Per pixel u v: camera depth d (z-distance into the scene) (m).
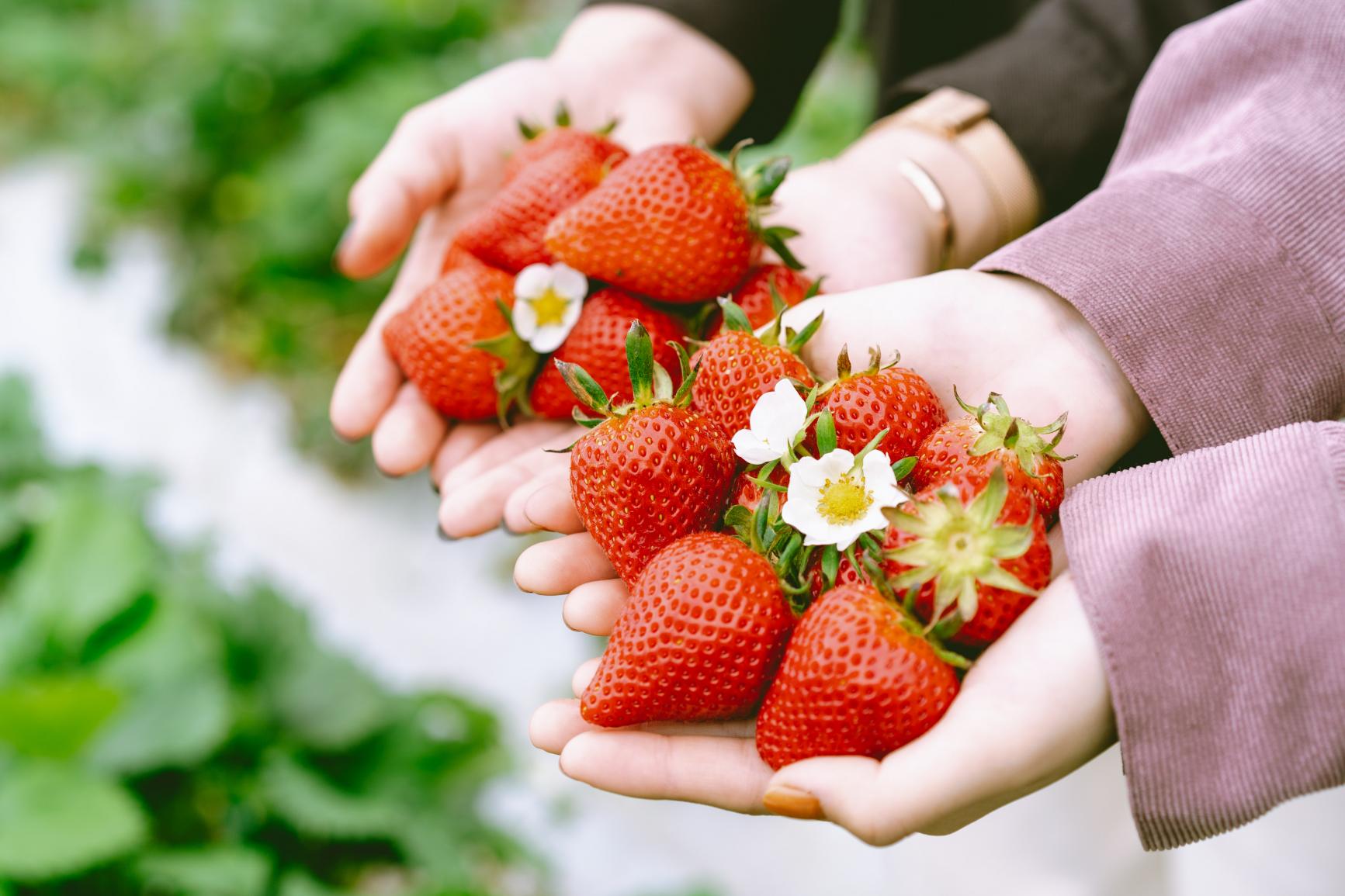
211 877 0.64
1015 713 0.40
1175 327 0.43
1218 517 0.40
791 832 0.79
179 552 0.85
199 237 1.29
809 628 0.41
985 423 0.42
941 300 0.46
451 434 0.53
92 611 0.71
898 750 0.40
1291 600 0.39
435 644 0.92
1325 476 0.40
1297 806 0.50
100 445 1.12
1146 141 0.47
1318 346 0.43
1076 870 0.56
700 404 0.46
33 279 1.35
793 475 0.42
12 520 0.83
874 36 0.59
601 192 0.48
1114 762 0.54
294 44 1.26
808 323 0.47
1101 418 0.45
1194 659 0.40
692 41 0.59
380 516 1.03
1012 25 0.57
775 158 0.49
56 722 0.63
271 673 0.73
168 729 0.66
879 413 0.44
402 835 0.69
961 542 0.41
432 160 0.56
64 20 1.64
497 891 0.75
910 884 0.60
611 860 0.78
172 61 1.43
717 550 0.42
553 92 0.58
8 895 0.61
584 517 0.45
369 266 0.56
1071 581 0.41
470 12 1.29
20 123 1.56
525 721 0.87
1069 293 0.44
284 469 1.08
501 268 0.52
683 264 0.48
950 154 0.52
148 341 1.23
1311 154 0.43
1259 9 0.45
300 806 0.68
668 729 0.44
